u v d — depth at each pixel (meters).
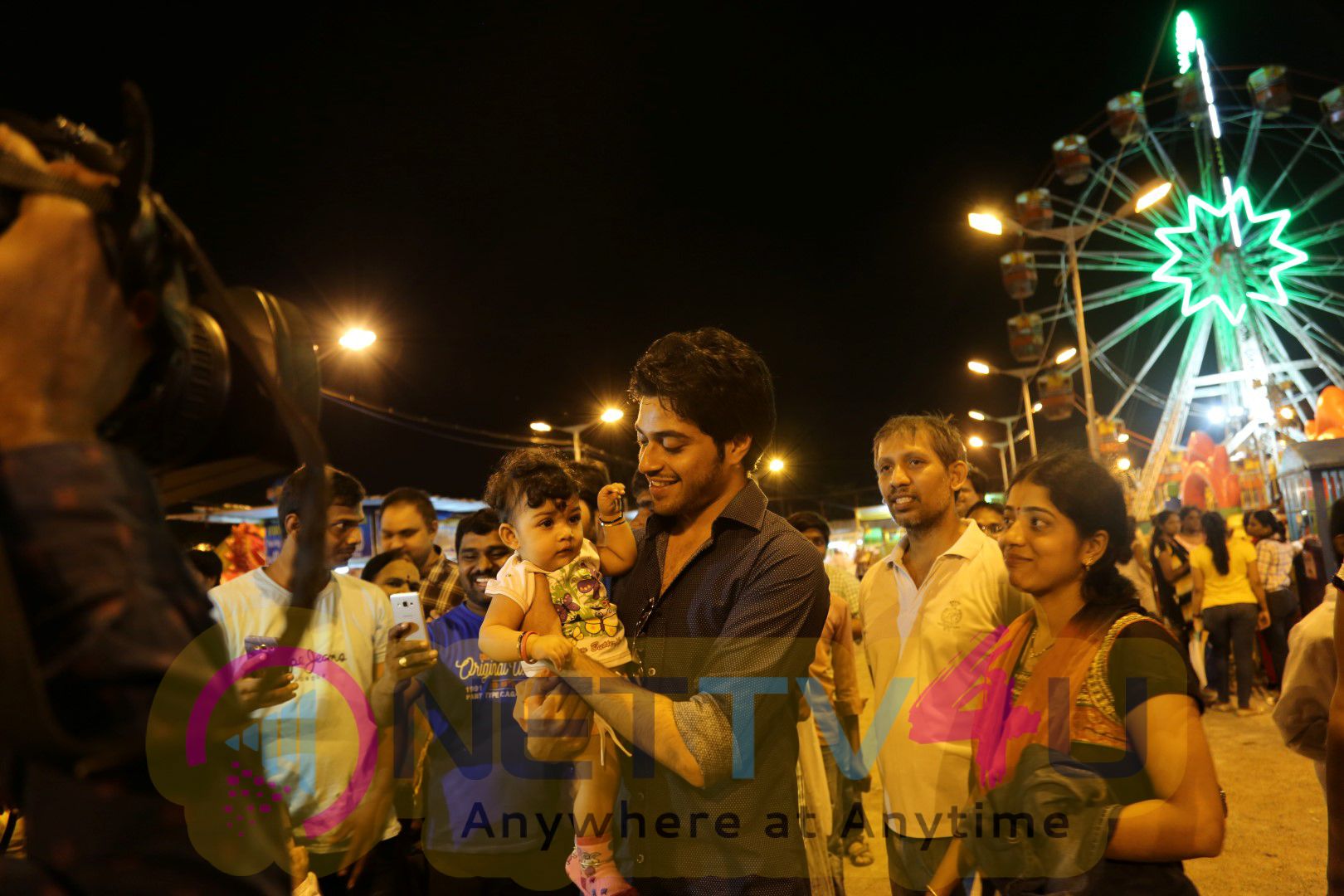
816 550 1.99
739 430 2.04
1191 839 1.79
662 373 2.02
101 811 0.67
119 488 0.73
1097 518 2.12
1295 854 4.58
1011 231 16.09
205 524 4.76
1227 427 27.67
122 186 0.76
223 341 0.91
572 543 2.33
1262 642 9.03
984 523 4.90
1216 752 6.77
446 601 4.04
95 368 0.76
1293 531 10.57
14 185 0.74
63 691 0.66
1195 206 27.75
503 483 2.43
